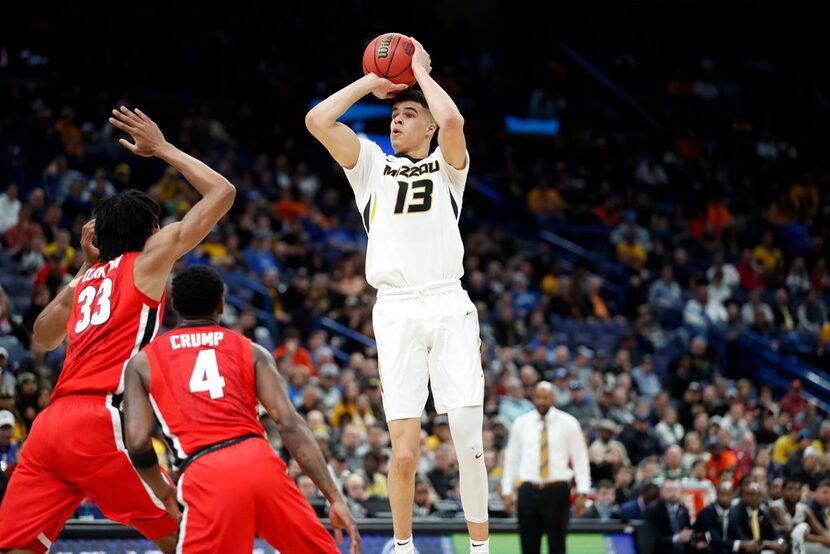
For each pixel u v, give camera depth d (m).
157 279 5.41
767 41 30.06
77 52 22.25
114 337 5.35
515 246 21.72
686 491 12.56
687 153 26.66
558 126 26.50
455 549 10.40
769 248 22.70
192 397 4.93
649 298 20.22
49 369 11.67
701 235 23.31
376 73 5.69
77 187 17.20
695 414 15.84
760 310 19.88
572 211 23.31
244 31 25.11
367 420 13.27
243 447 4.88
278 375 5.10
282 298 16.88
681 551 11.60
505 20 28.81
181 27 24.34
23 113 20.11
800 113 28.72
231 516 4.75
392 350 5.51
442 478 12.38
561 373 15.43
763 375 19.11
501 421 13.81
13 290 14.98
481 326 17.05
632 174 25.44
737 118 28.20
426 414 14.45
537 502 10.63
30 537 5.27
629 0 29.41
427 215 5.59
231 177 20.36
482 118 26.39
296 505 4.89
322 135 5.61
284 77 24.58
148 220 5.61
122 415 5.29
